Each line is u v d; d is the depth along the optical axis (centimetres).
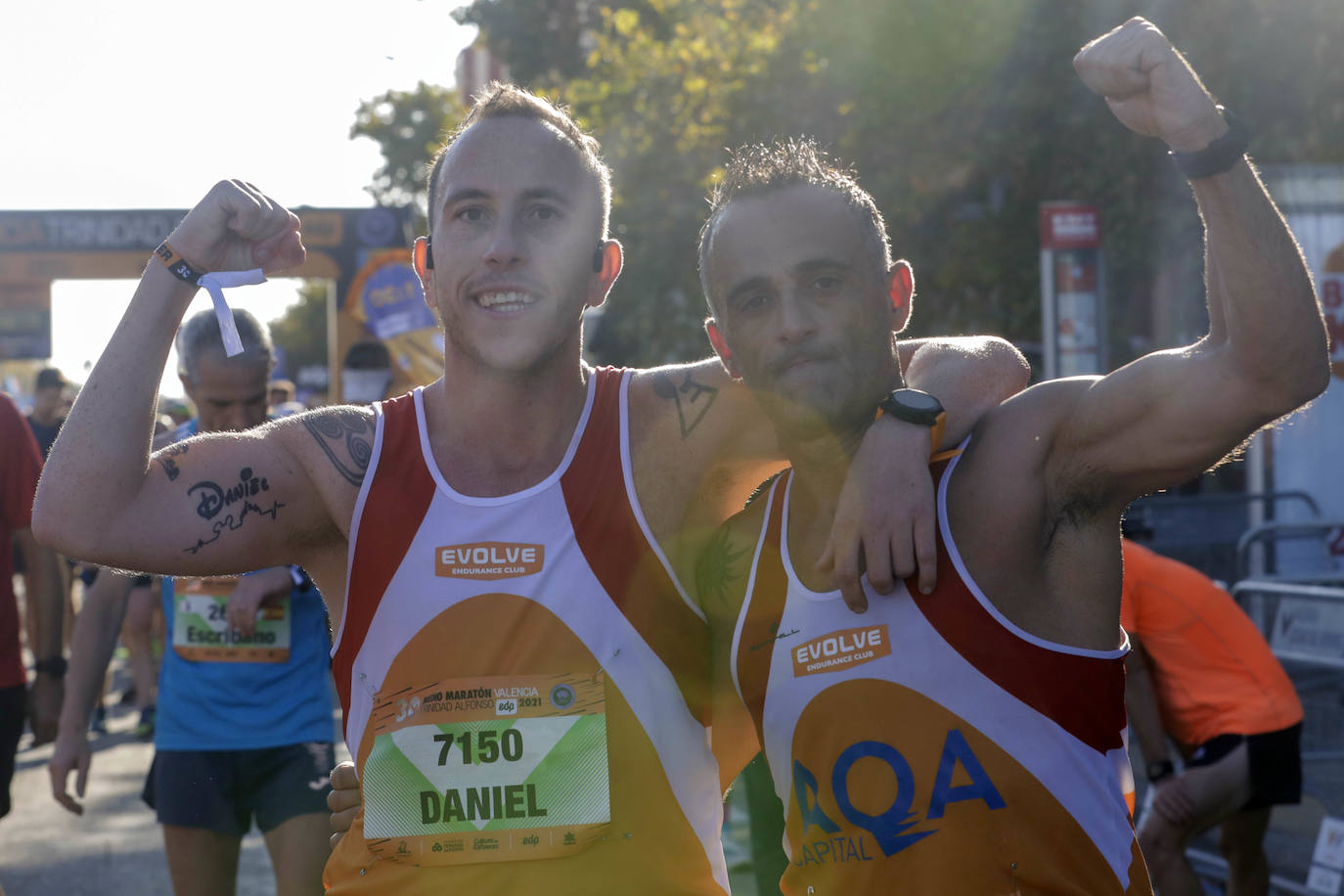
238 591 383
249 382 389
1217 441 190
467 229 219
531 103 227
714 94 1283
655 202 1284
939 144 1220
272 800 382
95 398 208
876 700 203
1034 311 1250
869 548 201
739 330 215
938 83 1191
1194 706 427
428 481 217
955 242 1240
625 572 217
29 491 455
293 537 222
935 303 1281
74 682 416
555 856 208
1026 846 198
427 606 212
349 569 217
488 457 219
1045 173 1236
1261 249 178
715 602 223
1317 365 182
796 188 212
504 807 209
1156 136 185
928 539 200
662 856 213
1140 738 438
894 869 201
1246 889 451
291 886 375
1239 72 1134
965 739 200
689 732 221
